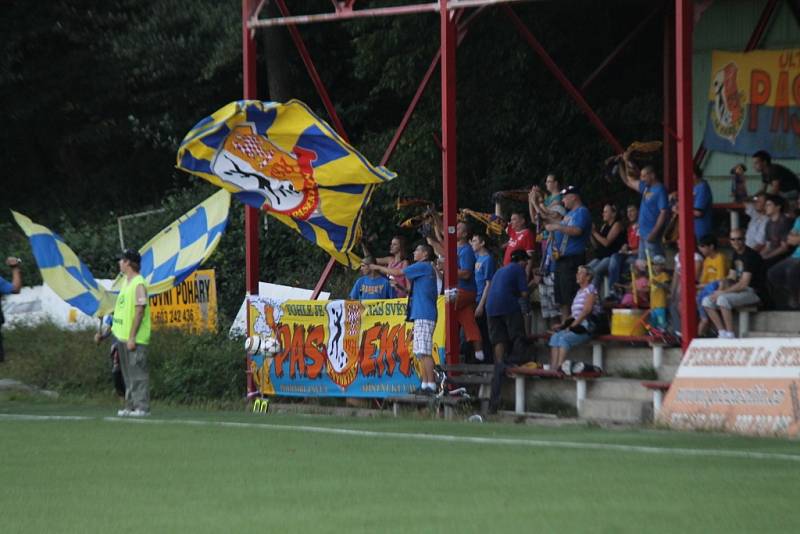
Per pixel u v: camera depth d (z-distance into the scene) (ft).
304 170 130.21
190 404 140.46
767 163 138.51
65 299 131.13
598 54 176.96
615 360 119.96
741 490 61.87
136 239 211.82
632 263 129.80
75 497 63.10
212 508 58.95
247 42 138.72
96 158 252.42
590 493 61.46
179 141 233.55
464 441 87.10
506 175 178.70
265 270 196.85
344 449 82.23
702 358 103.04
